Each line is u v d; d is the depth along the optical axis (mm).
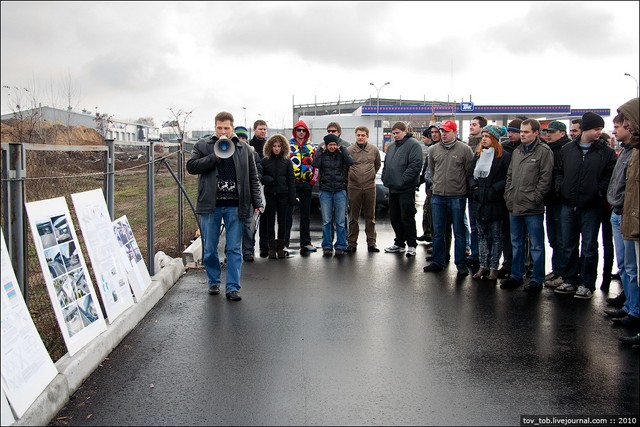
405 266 8727
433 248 8414
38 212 4285
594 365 4719
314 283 7613
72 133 23750
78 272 4785
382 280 7793
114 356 4895
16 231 4340
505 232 7980
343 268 8578
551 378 4445
